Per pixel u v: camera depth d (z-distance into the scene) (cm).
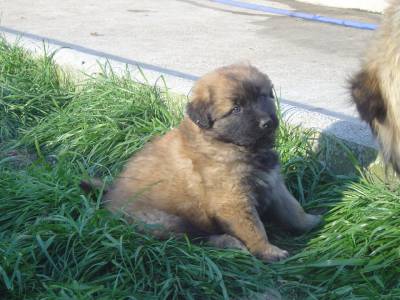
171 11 312
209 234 126
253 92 125
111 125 169
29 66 209
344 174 142
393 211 121
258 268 116
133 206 127
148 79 184
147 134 164
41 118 185
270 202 131
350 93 128
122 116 172
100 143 165
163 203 127
